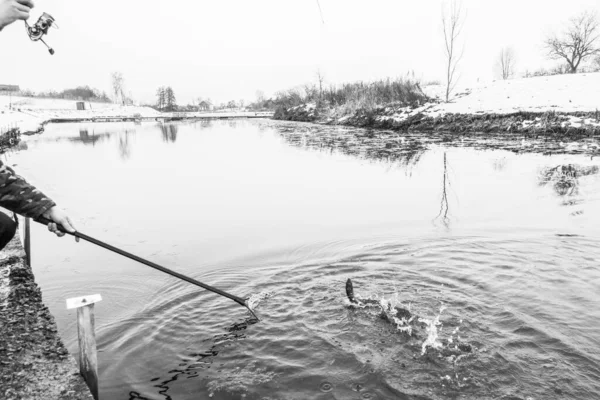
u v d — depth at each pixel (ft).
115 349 14.17
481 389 11.82
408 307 16.30
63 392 9.41
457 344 13.80
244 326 15.40
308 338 14.47
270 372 12.78
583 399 11.34
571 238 24.02
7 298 13.78
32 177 49.52
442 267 20.20
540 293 17.13
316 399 11.62
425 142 73.61
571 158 51.83
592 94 86.33
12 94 329.31
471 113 90.68
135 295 18.51
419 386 12.00
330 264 21.15
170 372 12.90
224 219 30.91
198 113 296.51
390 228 27.25
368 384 12.14
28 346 11.16
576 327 14.60
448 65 107.65
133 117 226.58
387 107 115.96
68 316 16.81
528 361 12.91
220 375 12.70
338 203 34.86
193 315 16.35
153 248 24.91
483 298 16.87
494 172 45.37
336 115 136.98
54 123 185.78
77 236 10.86
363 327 15.02
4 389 9.48
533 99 91.04
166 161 62.34
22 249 17.87
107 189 42.45
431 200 34.76
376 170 49.83
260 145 81.41
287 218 30.73
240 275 20.25
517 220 28.07
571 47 167.02
